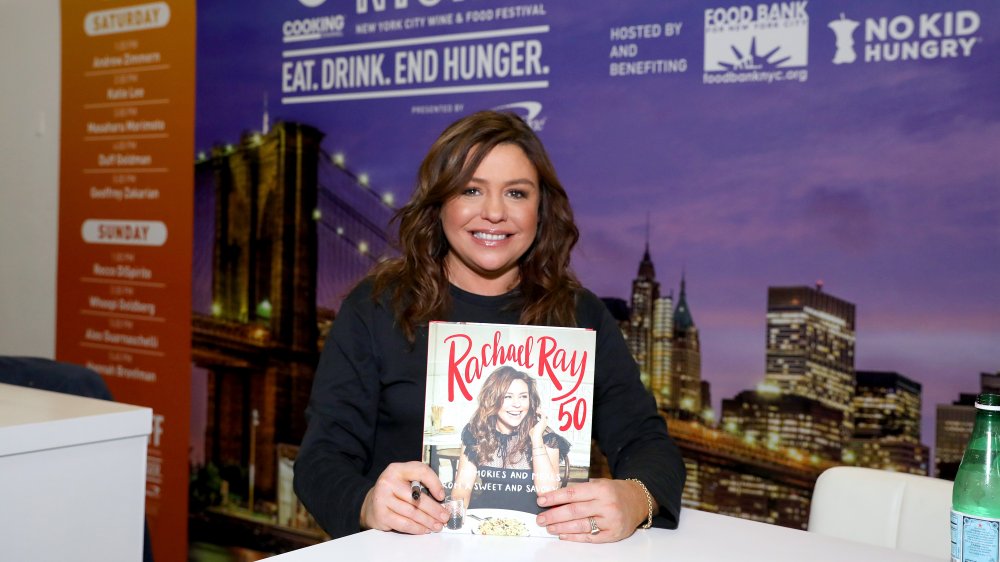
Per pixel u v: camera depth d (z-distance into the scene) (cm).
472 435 108
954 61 204
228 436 325
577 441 108
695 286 238
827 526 129
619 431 139
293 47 308
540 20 260
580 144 254
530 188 133
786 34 223
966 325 204
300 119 306
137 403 352
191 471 336
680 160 239
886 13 211
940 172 206
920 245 209
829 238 220
